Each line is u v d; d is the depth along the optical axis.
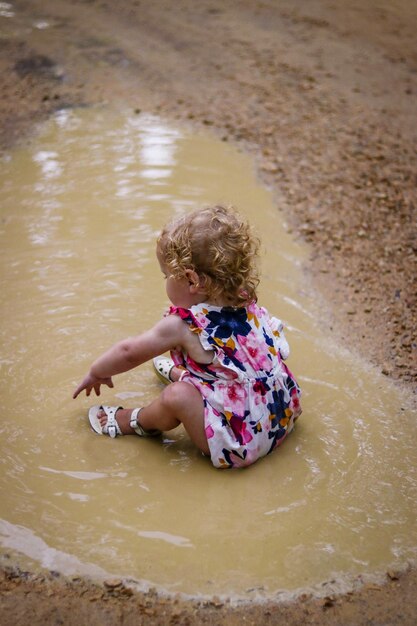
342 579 2.45
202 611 2.32
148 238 4.54
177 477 2.85
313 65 7.62
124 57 7.56
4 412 3.15
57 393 3.28
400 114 6.61
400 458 2.99
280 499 2.76
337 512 2.71
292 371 3.51
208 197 5.09
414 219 4.95
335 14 9.21
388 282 4.28
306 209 5.05
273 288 4.17
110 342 3.61
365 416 3.23
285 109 6.59
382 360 3.62
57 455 2.93
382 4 9.66
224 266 2.83
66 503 2.70
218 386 2.83
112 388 3.34
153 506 2.71
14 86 6.72
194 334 2.85
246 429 2.83
